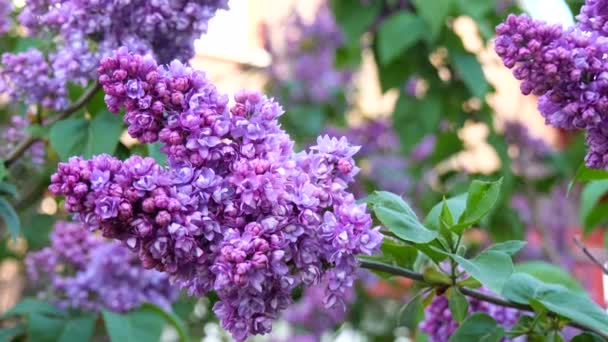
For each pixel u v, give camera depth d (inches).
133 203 35.2
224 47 97.5
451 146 78.2
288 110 94.8
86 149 45.8
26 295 70.8
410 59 70.3
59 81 45.6
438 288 40.8
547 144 84.7
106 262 52.7
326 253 36.1
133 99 35.9
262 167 35.5
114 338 50.1
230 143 36.2
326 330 91.7
